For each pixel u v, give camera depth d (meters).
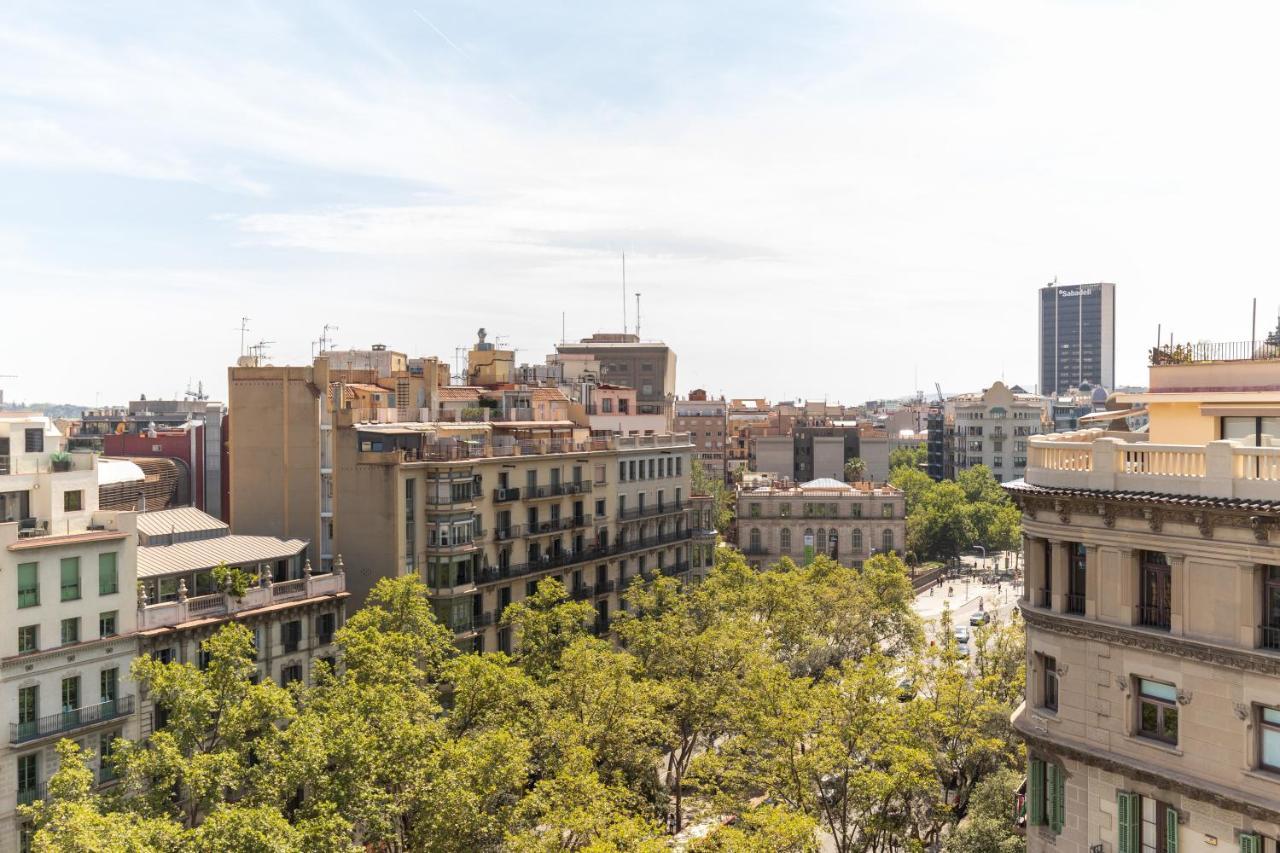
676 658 65.62
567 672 56.72
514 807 45.91
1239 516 29.17
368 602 70.75
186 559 63.03
